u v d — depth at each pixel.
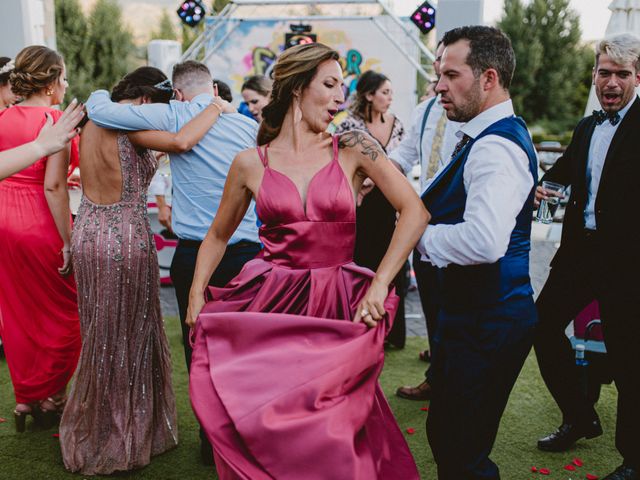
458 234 2.09
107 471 3.01
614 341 2.82
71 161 3.68
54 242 3.31
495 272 2.16
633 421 2.78
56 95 3.46
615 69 2.76
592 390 3.57
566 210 3.08
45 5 9.09
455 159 2.23
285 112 2.30
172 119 2.88
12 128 3.30
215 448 2.03
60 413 3.54
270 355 2.07
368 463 2.04
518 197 2.08
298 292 2.22
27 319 3.34
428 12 8.18
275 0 9.34
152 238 3.06
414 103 9.56
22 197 3.30
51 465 3.12
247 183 2.31
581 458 3.18
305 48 2.22
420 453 3.24
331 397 2.02
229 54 9.72
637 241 2.74
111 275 2.94
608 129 2.89
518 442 3.35
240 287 2.28
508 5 29.08
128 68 24.78
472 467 2.21
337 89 2.23
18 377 3.39
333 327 2.10
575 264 3.03
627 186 2.73
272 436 1.96
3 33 5.53
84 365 3.01
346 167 2.26
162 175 5.28
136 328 3.02
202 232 2.95
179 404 3.79
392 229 4.48
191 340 2.39
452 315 2.23
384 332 2.17
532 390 3.99
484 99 2.19
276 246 2.27
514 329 2.17
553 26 28.67
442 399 2.25
